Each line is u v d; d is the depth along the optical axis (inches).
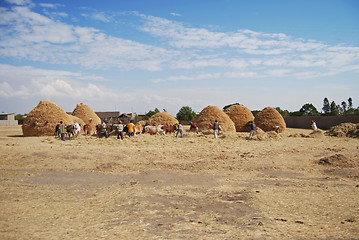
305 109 2551.7
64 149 559.5
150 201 282.2
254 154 531.5
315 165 463.8
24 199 287.6
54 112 935.0
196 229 204.2
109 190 329.7
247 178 390.6
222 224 215.5
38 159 481.7
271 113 1192.2
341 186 342.6
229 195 303.4
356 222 217.9
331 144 690.8
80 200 286.0
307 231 198.4
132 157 509.7
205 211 249.6
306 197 292.5
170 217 233.5
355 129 909.2
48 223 215.8
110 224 215.8
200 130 1041.5
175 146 649.6
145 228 206.4
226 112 1236.5
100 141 729.0
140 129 941.2
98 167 450.6
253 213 242.5
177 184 358.3
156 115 1091.9
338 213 240.8
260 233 194.9
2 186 342.6
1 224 209.3
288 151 565.0
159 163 474.9
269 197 293.3
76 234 192.5
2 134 1074.1
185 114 2433.6
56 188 339.0
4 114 2596.0
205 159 501.0
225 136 845.2
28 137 877.8
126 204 271.4
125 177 399.2
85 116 1295.5
